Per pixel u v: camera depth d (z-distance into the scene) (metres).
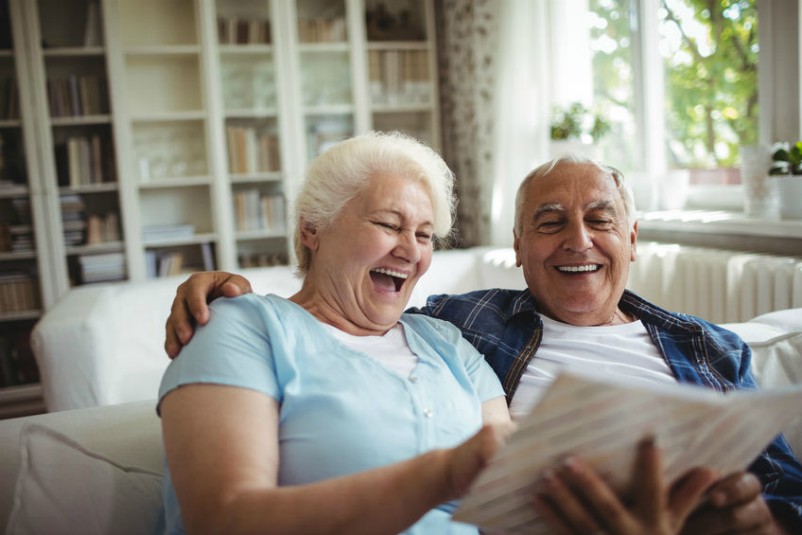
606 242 1.33
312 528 0.73
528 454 0.63
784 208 2.27
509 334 1.37
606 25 3.37
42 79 3.62
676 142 3.07
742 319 2.20
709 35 2.78
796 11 2.33
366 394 0.98
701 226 2.58
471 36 3.76
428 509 0.75
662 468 0.63
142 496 1.06
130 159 3.77
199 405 0.85
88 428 1.12
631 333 1.38
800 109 2.37
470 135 3.89
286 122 4.00
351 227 1.09
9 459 1.06
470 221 3.96
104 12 3.65
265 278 2.81
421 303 2.87
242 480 0.78
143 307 2.66
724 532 0.83
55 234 3.71
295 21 3.99
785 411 0.67
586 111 3.21
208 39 3.82
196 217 3.97
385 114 4.24
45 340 2.07
